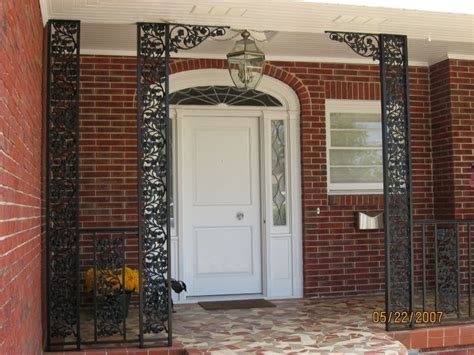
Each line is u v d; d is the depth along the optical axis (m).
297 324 5.73
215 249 7.18
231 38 5.88
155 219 5.01
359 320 5.89
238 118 7.28
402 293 5.51
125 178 6.68
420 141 7.66
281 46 6.79
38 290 4.24
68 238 4.95
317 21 5.19
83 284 6.42
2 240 2.15
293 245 7.24
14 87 2.62
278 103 7.33
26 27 3.20
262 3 4.70
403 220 5.54
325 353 4.64
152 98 5.06
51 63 4.98
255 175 7.31
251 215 7.29
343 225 7.29
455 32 5.58
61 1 4.59
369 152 7.50
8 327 2.38
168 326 4.93
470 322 5.68
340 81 7.37
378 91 7.49
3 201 2.18
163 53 5.12
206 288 7.14
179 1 4.62
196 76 7.05
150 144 5.03
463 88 7.38
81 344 4.88
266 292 7.16
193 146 7.18
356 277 7.30
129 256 6.68
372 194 7.34
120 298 5.03
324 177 7.25
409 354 5.37
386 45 5.59
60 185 4.95
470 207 7.35
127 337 5.15
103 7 4.73
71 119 4.98
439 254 5.84
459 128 7.34
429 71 7.65
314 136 7.25
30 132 3.56
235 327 5.61
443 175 7.48
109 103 6.70
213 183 7.21
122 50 6.74
